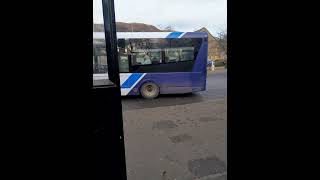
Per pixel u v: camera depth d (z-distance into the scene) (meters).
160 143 5.03
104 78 1.99
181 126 6.26
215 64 42.62
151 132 5.83
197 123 6.50
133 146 4.91
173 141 5.12
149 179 3.52
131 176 3.63
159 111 8.18
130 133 5.80
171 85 11.10
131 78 10.95
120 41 10.70
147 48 10.85
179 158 4.23
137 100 10.95
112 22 1.94
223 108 8.28
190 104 9.31
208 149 4.59
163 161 4.12
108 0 1.93
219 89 14.25
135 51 10.81
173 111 8.11
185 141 5.09
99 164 1.95
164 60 10.97
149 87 11.12
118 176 2.01
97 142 1.91
